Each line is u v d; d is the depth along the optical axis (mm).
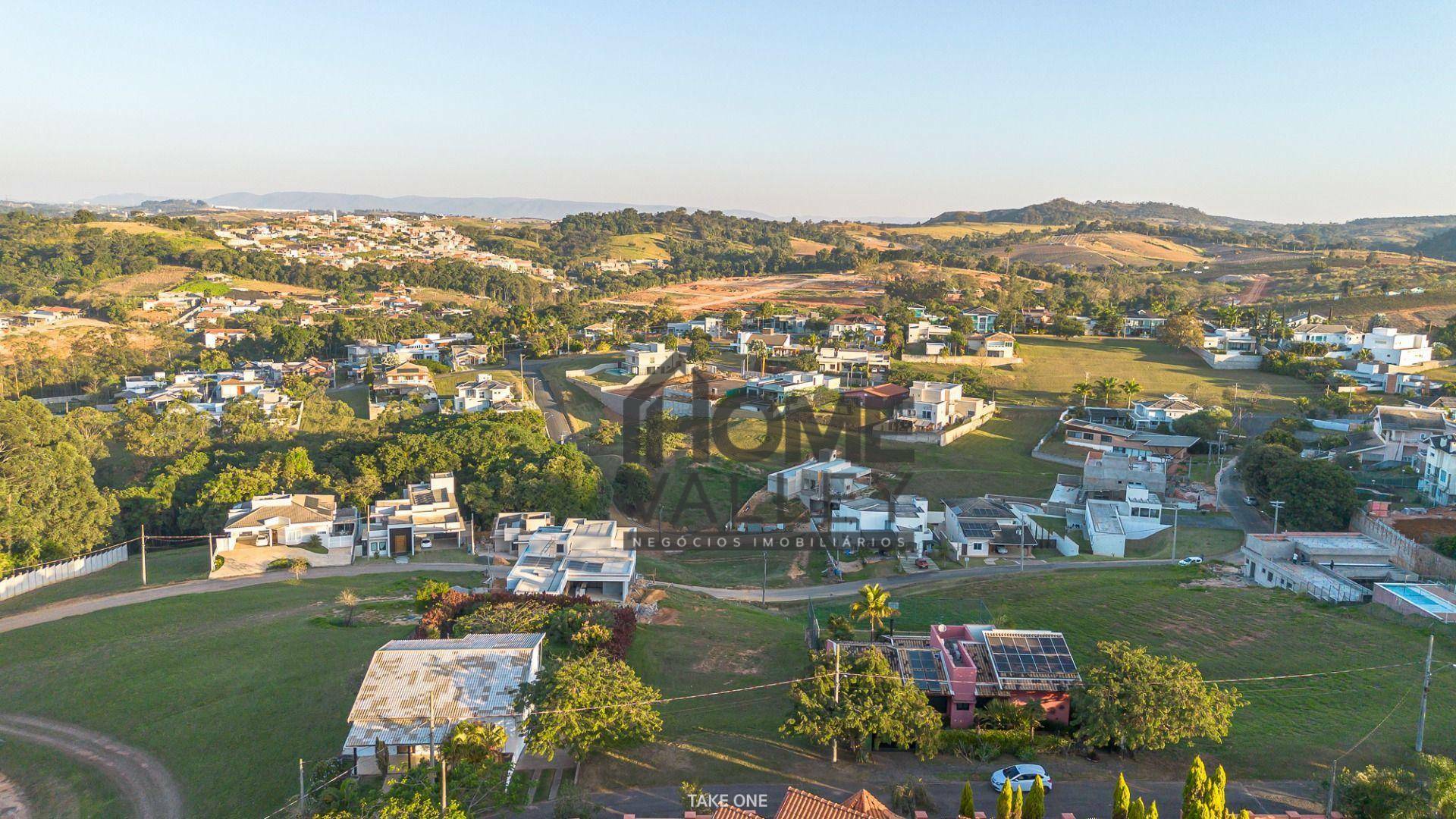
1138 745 43156
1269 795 40531
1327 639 58906
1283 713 49375
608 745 43844
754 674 55656
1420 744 44062
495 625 57656
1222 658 57250
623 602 68500
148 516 95062
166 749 46906
